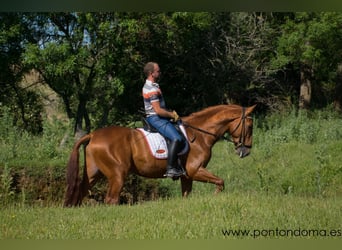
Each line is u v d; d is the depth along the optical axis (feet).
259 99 104.73
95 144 35.14
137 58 87.61
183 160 35.73
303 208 29.81
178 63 99.14
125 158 35.06
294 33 94.73
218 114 36.91
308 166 52.19
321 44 98.63
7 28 77.36
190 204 30.12
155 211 29.27
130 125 93.15
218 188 35.94
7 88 88.48
